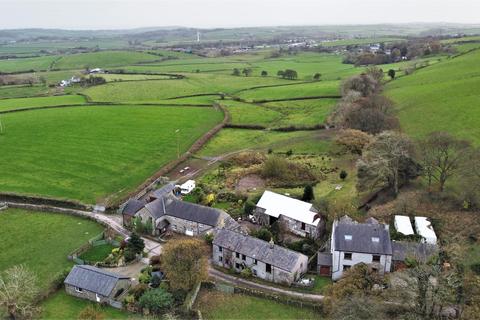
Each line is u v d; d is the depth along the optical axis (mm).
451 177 110875
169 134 173000
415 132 147625
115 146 158625
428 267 68000
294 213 99438
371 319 61594
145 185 125750
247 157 144750
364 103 163125
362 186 113062
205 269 77938
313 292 76875
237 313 71188
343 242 80125
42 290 76625
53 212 110688
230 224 97188
